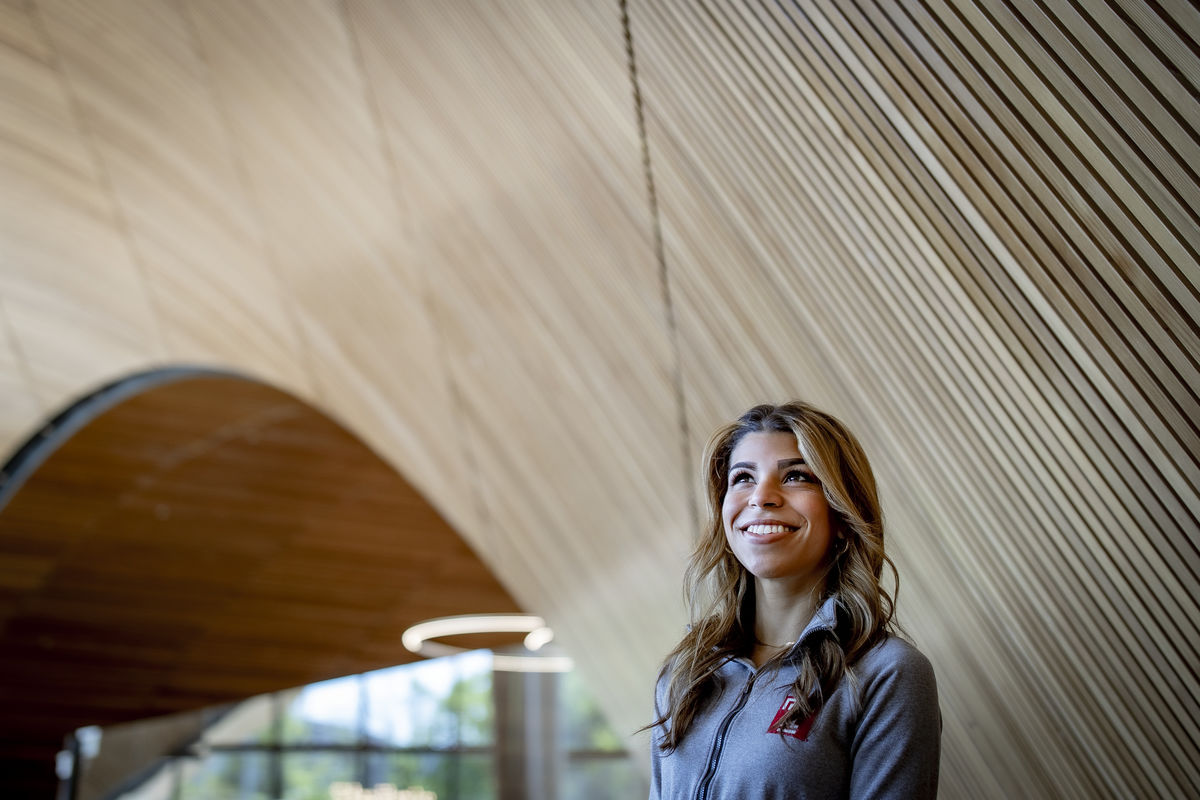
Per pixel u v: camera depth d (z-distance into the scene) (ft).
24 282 27.94
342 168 19.33
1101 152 7.16
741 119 10.63
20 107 23.80
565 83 13.21
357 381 24.13
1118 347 7.77
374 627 38.81
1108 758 9.98
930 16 7.77
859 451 7.96
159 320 27.94
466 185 16.71
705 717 7.78
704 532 8.39
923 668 7.20
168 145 22.74
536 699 73.36
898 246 9.40
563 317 16.67
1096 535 8.82
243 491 33.35
